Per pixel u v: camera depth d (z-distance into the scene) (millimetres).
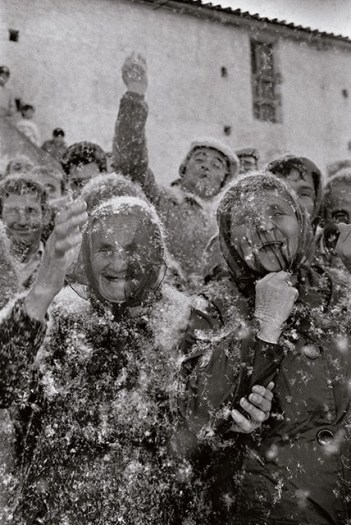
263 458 1285
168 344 1466
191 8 5953
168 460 1374
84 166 2932
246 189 1585
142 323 1492
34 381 1331
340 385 1321
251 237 1505
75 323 1460
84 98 5625
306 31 5930
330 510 1239
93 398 1379
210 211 2604
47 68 5547
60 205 2625
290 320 1396
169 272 2098
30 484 1333
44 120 5430
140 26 5891
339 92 5953
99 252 1496
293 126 5750
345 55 6020
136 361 1431
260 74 5953
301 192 2291
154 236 1566
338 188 2266
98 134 5641
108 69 5762
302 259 1545
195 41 5926
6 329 1250
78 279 1525
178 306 1562
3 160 4492
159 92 5828
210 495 1371
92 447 1351
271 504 1252
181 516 1363
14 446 1375
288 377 1319
